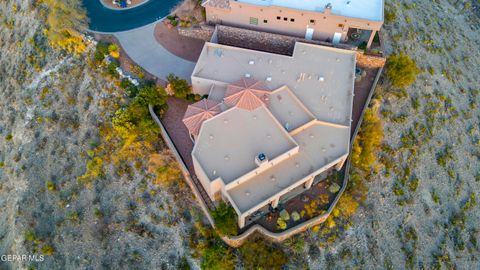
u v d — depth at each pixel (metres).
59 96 59.16
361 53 57.31
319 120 50.31
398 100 58.88
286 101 51.84
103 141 54.34
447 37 74.38
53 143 57.22
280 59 56.44
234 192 45.12
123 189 52.34
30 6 66.75
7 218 57.62
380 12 56.38
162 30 62.44
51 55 61.97
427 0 82.25
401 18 70.12
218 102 51.06
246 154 46.28
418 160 57.00
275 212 48.22
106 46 59.47
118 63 58.41
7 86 64.75
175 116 54.12
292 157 47.72
